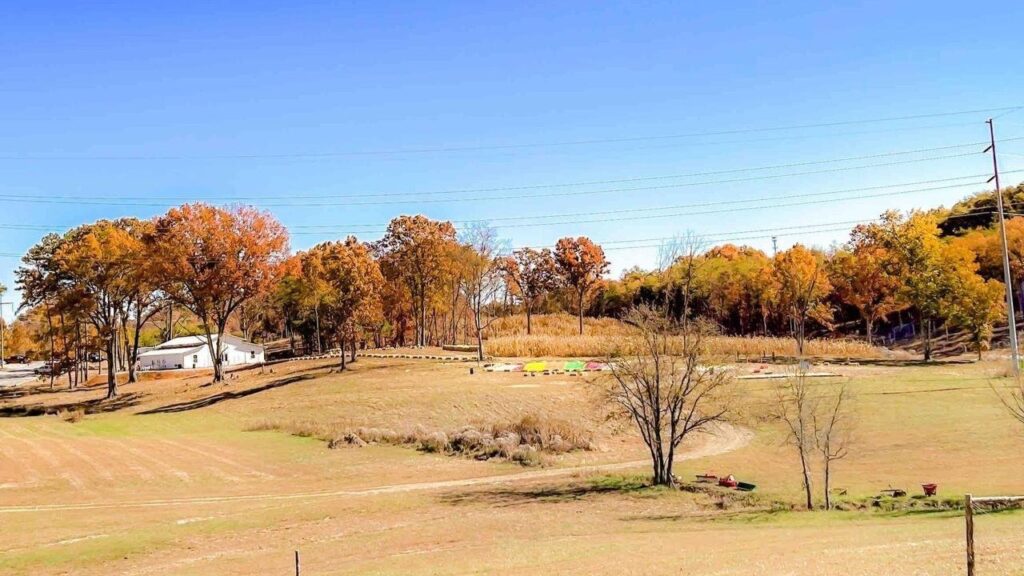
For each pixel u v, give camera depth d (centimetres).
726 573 1845
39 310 11550
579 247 12400
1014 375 5628
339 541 2922
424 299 12294
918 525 2612
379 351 10981
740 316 12594
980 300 8475
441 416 6319
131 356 11719
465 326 13212
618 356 4453
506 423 5741
